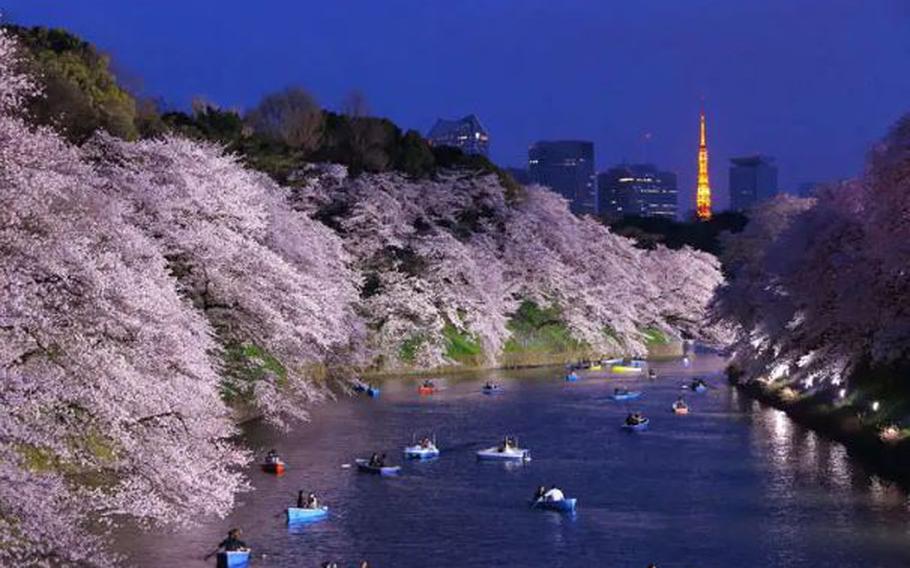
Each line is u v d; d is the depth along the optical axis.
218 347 44.16
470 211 110.50
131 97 68.44
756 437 58.44
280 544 35.56
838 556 34.34
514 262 108.88
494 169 117.62
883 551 34.72
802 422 62.97
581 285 114.00
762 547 35.59
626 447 55.97
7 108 35.06
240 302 47.81
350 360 74.75
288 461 49.72
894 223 46.97
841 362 55.75
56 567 23.03
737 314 85.69
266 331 48.81
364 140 107.69
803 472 47.66
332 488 44.50
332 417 65.38
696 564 33.88
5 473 20.25
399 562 33.97
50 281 27.31
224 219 49.00
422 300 91.88
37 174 28.08
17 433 21.33
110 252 31.03
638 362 112.50
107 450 29.11
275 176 87.62
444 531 37.94
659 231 172.12
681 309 138.00
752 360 81.31
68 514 23.95
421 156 111.12
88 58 64.88
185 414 29.45
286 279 48.53
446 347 96.31
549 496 41.75
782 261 64.56
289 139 106.56
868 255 48.34
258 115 109.69
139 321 28.94
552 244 116.94
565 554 35.09
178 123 82.06
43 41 63.97
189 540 34.69
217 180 49.00
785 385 74.38
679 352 129.75
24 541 21.48
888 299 49.50
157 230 44.75
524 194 120.62
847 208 61.22
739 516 39.88
